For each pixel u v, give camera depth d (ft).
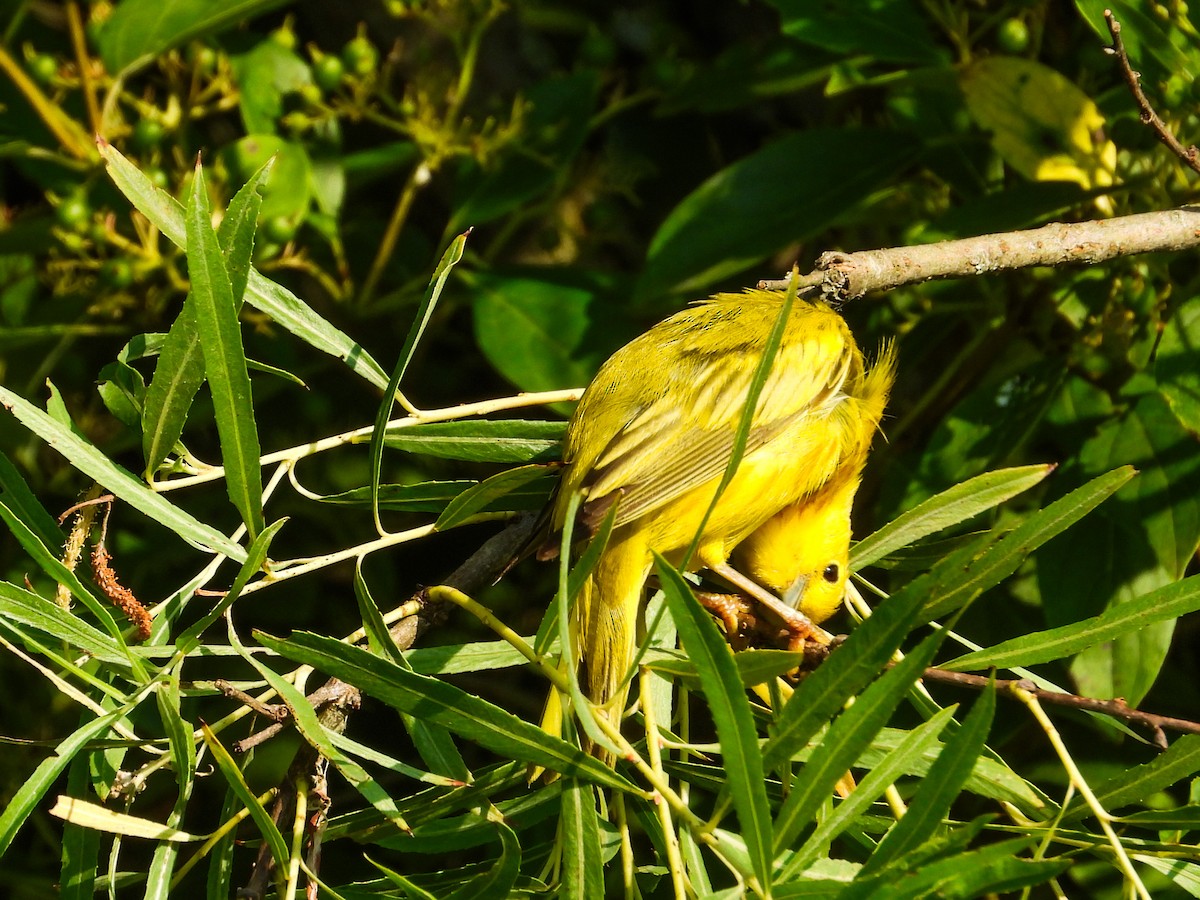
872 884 16.42
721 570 26.53
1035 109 31.42
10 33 36.35
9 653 34.83
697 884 20.42
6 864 35.06
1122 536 28.60
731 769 17.06
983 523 30.50
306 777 20.86
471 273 36.58
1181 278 32.50
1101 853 19.75
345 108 36.35
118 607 21.24
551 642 20.15
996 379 31.35
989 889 16.37
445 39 45.52
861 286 25.26
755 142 46.98
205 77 38.58
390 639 21.27
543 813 22.86
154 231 34.63
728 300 27.66
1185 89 28.14
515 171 37.96
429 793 21.49
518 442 25.30
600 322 35.81
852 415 27.22
